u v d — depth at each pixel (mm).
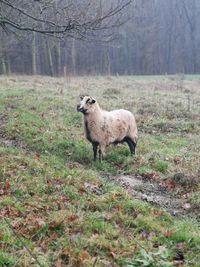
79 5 9930
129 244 6270
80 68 58625
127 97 20156
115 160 10898
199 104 19094
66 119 14461
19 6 10328
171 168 10203
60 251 5938
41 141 11992
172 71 71312
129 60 65562
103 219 6965
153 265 5586
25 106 16281
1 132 13016
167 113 16266
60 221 6645
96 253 6055
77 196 7832
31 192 7848
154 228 6910
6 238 6062
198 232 6914
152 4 64750
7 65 48219
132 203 7672
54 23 9516
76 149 11406
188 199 8508
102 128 10289
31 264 5508
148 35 62656
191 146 12188
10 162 9273
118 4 10047
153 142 12414
